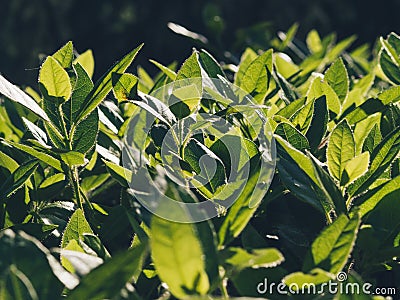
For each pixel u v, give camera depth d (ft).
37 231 2.08
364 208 2.02
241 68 2.86
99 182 2.63
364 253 1.98
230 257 1.62
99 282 1.54
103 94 2.20
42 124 2.62
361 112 2.52
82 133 2.27
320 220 2.23
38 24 19.45
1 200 2.23
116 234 2.26
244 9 17.42
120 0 19.44
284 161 2.06
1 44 19.54
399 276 2.22
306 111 2.35
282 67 3.33
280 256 1.62
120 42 19.16
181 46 18.38
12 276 1.61
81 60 3.28
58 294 1.65
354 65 4.09
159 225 1.48
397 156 2.22
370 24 17.49
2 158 2.34
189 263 1.51
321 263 1.71
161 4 18.78
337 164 2.11
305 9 17.24
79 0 19.62
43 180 2.42
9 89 2.02
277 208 2.33
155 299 2.00
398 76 2.92
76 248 1.90
